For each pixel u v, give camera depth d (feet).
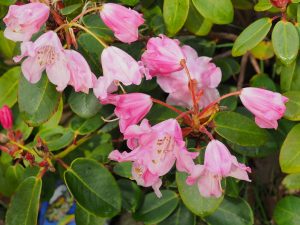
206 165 1.24
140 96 1.31
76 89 1.31
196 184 1.41
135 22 1.31
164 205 1.56
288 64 1.39
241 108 1.60
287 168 1.45
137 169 1.31
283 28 1.39
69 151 1.59
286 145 1.45
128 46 1.53
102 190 1.45
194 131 1.35
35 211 1.45
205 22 1.61
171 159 1.26
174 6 1.48
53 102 1.43
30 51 1.22
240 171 1.28
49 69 1.30
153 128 1.23
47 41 1.24
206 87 1.45
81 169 1.46
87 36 1.44
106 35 1.46
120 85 1.38
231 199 1.54
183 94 1.45
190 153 1.21
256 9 1.47
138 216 1.55
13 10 1.26
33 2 1.31
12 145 1.44
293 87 1.50
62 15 1.38
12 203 1.45
